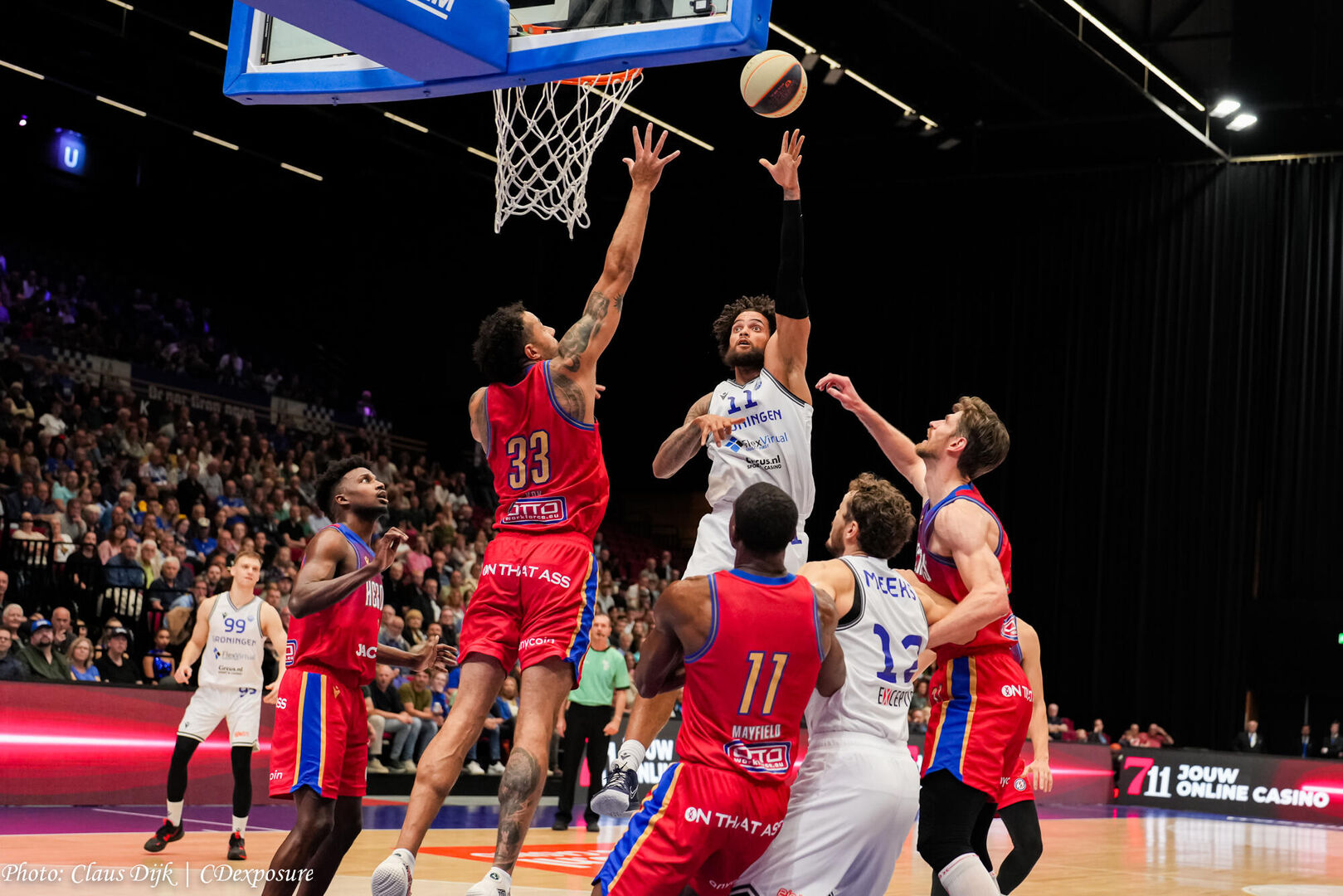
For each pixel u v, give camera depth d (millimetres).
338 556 4926
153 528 13609
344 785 4898
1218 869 9336
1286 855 10672
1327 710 19547
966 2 16875
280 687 4809
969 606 4324
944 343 21469
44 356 17766
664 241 22906
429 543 17141
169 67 18453
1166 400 20094
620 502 23891
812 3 16672
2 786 9148
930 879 7645
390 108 19375
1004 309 21188
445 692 12836
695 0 5145
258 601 7805
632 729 4344
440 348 22969
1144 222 20516
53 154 20344
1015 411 20938
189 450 16516
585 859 7887
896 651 4055
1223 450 19719
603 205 22625
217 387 20000
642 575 19891
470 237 22922
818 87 19375
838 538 4312
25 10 16797
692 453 5281
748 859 3811
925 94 19438
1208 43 18203
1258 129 19719
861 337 21953
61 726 9500
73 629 11688
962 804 4453
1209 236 20125
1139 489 20109
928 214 21734
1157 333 20266
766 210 22453
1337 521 19062
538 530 4434
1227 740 19234
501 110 7543
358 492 5180
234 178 21938
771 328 5367
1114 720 19875
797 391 5113
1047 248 21047
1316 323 19422
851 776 3891
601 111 7133
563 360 4477
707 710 3762
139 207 21625
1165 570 19844
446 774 4195
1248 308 19812
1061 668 20250
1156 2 17672
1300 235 19641
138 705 9930
